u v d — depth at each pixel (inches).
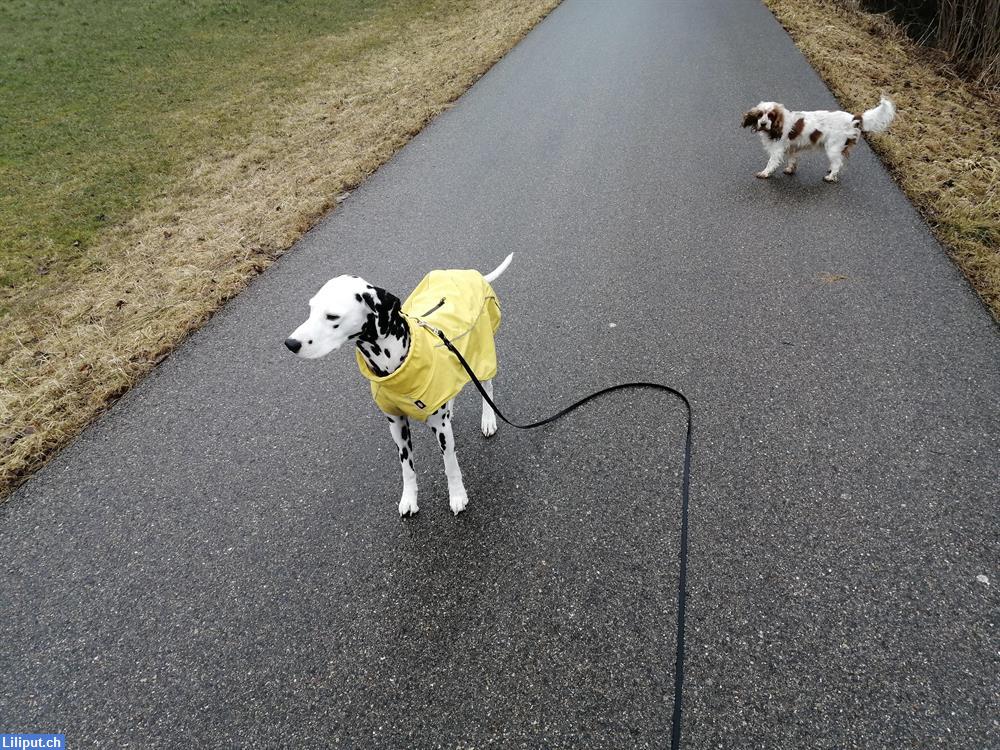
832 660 101.3
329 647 111.7
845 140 252.1
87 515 141.5
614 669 103.9
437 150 328.5
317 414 165.9
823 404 151.6
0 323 219.8
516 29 534.6
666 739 94.5
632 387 163.5
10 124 412.8
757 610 109.7
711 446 143.5
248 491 144.6
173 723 103.0
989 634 102.7
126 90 462.6
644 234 237.1
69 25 601.3
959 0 437.4
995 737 90.4
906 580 111.8
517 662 106.4
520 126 348.5
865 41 441.1
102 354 193.2
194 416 168.6
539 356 178.7
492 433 152.9
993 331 169.5
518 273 220.2
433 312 128.6
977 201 229.1
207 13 633.0
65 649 114.9
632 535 125.8
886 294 188.9
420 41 539.8
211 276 230.4
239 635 115.0
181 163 344.5
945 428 141.6
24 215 299.4
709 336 179.8
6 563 131.6
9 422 169.3
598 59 444.5
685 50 441.1
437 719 100.0
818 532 121.8
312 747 98.3
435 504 137.1
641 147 309.4
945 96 348.2
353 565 125.7
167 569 128.1
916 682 97.3
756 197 256.1
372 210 273.4
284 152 345.7
